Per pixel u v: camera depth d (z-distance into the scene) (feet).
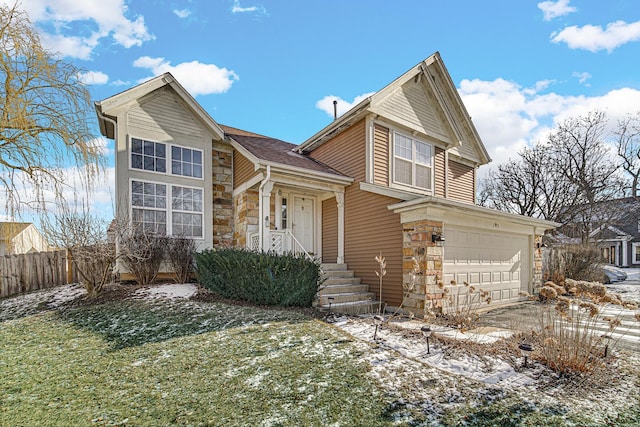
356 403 10.56
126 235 25.73
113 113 27.78
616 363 14.33
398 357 14.25
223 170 34.35
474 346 15.97
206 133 32.71
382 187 27.40
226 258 23.26
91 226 24.18
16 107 23.34
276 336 16.15
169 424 9.43
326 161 36.22
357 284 28.78
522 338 17.24
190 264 28.99
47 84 25.21
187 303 21.71
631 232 89.71
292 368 12.85
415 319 22.27
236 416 9.82
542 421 9.88
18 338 16.90
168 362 13.46
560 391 11.77
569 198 63.26
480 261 28.17
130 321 18.65
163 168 29.99
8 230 28.60
